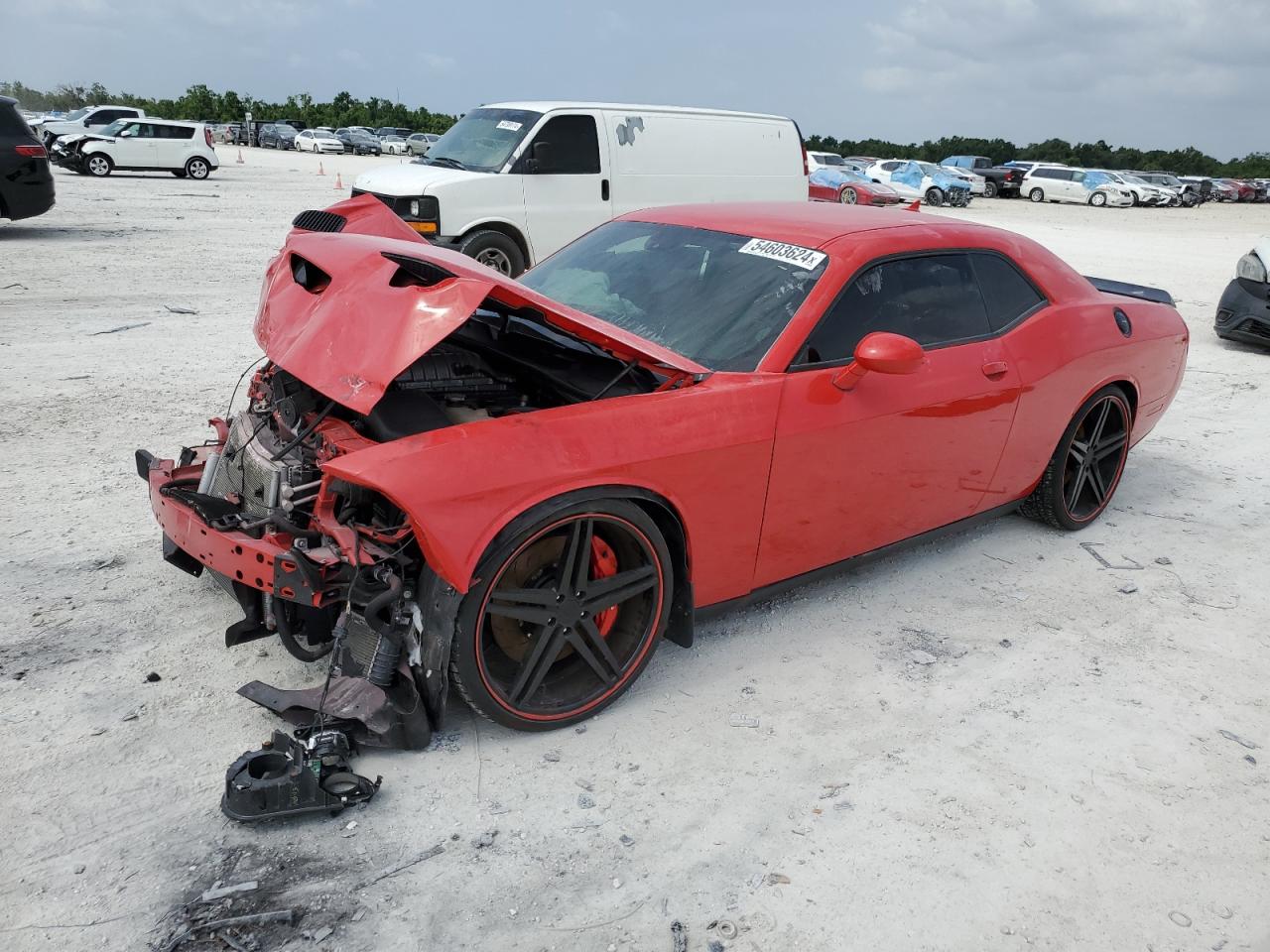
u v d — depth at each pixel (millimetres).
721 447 2969
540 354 3379
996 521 4934
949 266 3797
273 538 2680
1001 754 2971
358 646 2697
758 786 2734
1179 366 5016
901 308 3564
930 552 4477
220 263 11734
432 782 2637
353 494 2650
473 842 2428
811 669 3381
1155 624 3896
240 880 2246
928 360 3582
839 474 3354
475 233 9969
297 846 2371
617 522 2830
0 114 12297
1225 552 4668
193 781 2570
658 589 3018
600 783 2691
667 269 3721
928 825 2623
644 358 2961
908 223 3842
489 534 2521
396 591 2502
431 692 2707
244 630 2875
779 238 3646
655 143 10906
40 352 6922
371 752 2744
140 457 3428
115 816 2420
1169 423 6906
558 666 3084
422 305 2611
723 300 3447
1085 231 25016
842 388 3227
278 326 3006
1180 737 3125
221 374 6660
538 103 10469
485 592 2609
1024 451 4168
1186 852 2590
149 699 2902
